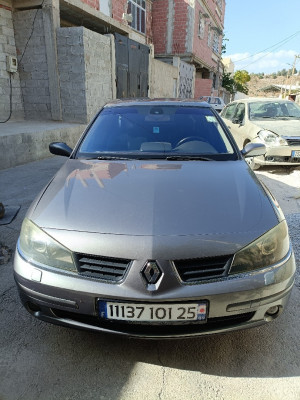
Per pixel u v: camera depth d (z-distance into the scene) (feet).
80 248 5.18
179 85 54.13
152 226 5.33
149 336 5.18
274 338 6.46
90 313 5.16
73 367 5.75
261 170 19.35
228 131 9.51
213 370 5.72
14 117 26.53
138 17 45.27
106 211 5.73
